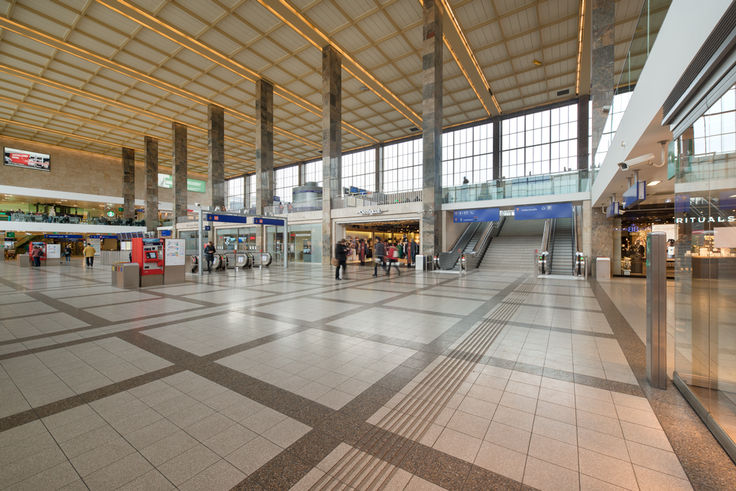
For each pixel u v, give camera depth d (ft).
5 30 48.11
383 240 80.02
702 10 7.46
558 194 42.75
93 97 67.97
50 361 11.48
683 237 8.88
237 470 5.89
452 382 9.73
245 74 60.49
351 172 102.37
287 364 11.21
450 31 47.75
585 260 37.47
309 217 65.00
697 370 8.21
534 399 8.63
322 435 7.00
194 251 80.38
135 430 7.18
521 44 50.49
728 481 5.53
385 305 21.65
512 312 19.34
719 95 7.00
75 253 110.22
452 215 54.13
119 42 51.42
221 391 9.14
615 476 5.69
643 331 15.17
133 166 106.22
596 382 9.66
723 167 6.96
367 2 43.32
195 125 84.89
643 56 16.85
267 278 38.29
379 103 70.79
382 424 7.44
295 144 97.55
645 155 18.25
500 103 68.49
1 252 80.79
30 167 95.96
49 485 5.50
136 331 15.42
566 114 66.69
